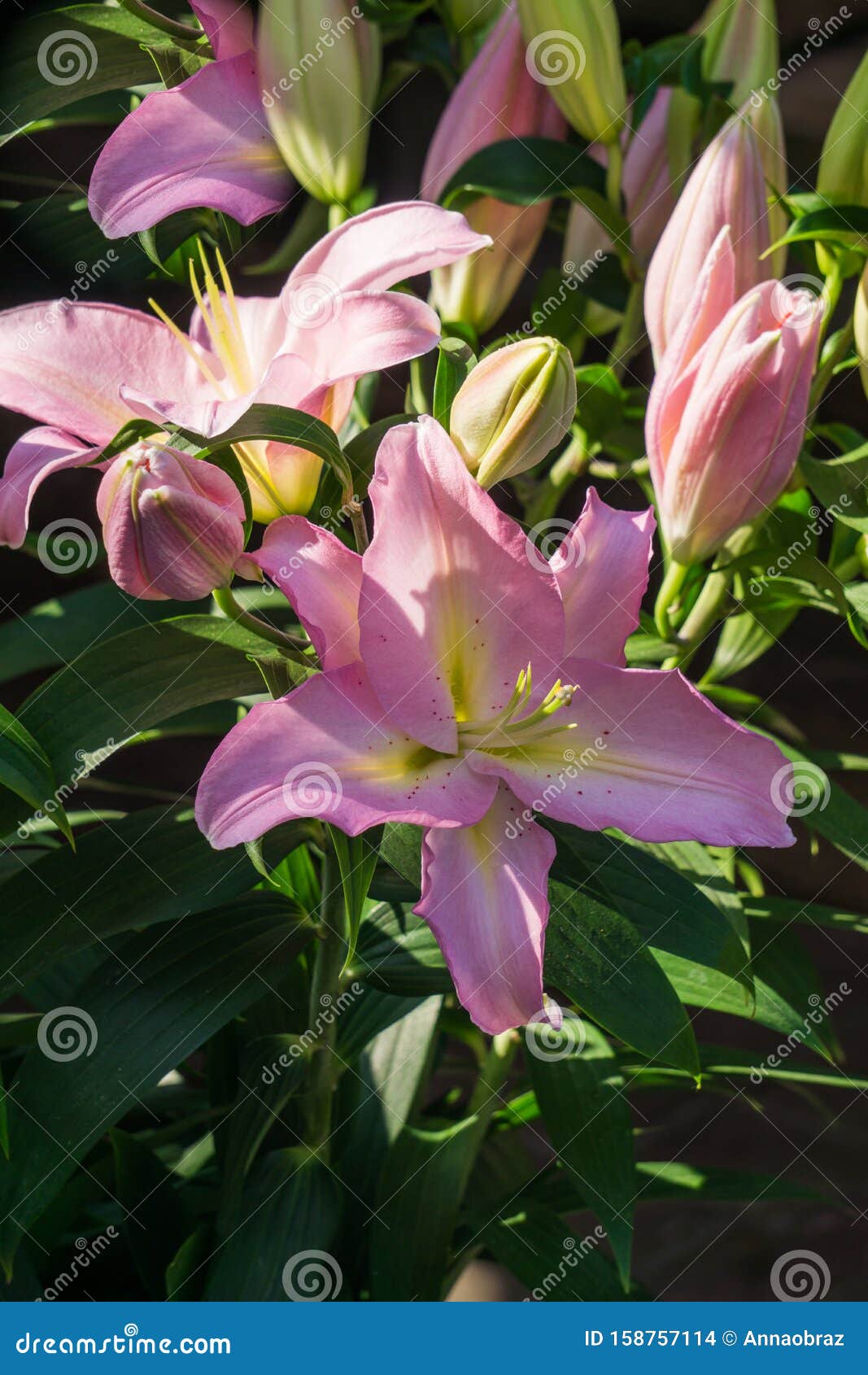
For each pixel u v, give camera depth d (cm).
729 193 93
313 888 99
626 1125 95
